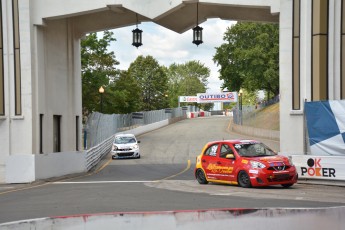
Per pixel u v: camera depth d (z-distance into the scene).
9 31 21.48
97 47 54.00
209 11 23.42
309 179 17.27
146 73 102.12
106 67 54.56
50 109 23.30
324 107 17.27
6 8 21.56
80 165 25.88
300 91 19.42
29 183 20.41
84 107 53.12
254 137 51.72
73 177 23.33
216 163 17.70
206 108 146.88
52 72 23.66
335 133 17.03
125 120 56.22
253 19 23.44
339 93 18.97
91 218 6.98
